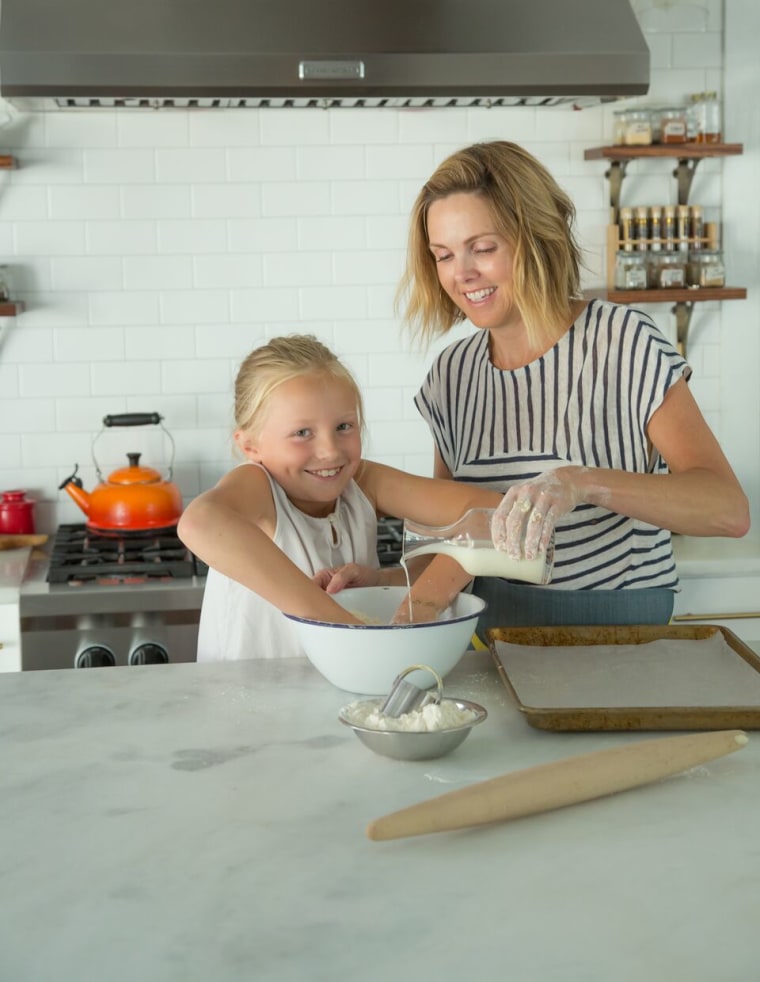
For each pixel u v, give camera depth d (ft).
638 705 4.54
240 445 6.06
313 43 9.04
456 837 3.55
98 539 10.26
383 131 11.03
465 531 5.05
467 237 5.71
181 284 10.99
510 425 6.16
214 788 3.92
